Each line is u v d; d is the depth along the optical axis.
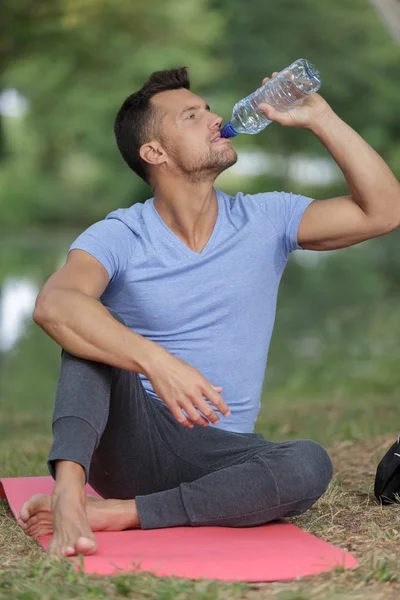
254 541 5.73
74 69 47.81
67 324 5.72
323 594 4.79
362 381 16.62
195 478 6.27
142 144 6.59
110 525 5.95
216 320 6.46
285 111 6.58
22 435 12.26
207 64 50.28
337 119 6.58
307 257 47.66
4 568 5.35
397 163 65.81
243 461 6.14
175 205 6.50
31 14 37.47
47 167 78.31
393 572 5.15
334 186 66.44
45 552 5.55
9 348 21.48
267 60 53.56
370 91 57.09
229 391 6.49
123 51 45.78
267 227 6.62
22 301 29.81
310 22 53.00
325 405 13.83
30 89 52.31
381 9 15.84
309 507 6.11
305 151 65.94
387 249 52.22
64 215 73.38
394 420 12.04
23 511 5.91
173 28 47.22
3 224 72.06
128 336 5.67
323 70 54.56
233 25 53.59
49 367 19.08
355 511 6.60
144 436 6.20
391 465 6.66
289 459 5.95
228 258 6.49
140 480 6.32
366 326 24.05
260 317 6.61
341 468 8.51
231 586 4.92
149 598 4.78
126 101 6.76
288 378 17.30
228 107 54.81
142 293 6.42
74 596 4.82
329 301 29.61
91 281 6.07
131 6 43.00
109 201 71.00
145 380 6.45
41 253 47.78
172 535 5.86
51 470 5.65
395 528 6.11
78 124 61.09
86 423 5.64
